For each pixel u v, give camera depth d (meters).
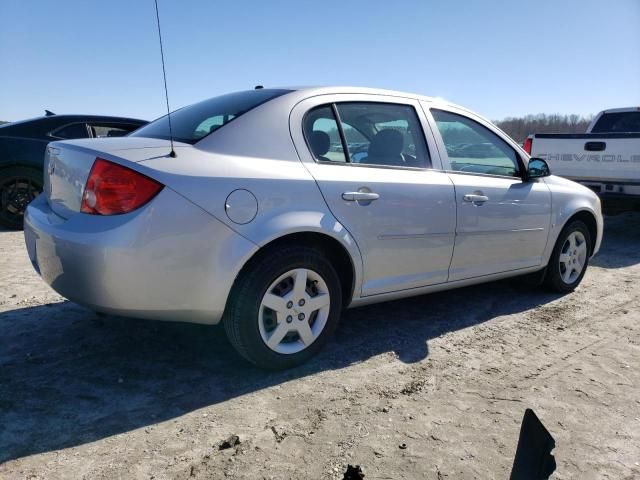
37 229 2.85
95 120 7.82
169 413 2.61
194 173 2.64
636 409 2.79
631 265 6.20
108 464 2.20
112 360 3.17
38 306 4.04
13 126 7.29
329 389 2.90
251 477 2.15
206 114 3.22
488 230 3.94
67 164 2.82
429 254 3.61
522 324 4.03
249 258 2.76
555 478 2.22
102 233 2.50
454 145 3.89
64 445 2.32
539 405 2.80
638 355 3.50
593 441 2.49
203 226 2.62
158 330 3.63
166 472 2.17
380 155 3.44
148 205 2.51
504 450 2.39
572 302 4.63
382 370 3.15
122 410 2.62
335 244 3.15
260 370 3.09
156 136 3.14
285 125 3.06
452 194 3.66
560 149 7.98
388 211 3.30
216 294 2.71
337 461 2.27
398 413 2.67
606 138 7.37
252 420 2.57
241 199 2.73
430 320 4.05
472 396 2.87
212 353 3.30
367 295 3.36
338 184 3.09
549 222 4.46
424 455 2.33
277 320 2.97
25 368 3.03
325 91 3.33
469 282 3.98
